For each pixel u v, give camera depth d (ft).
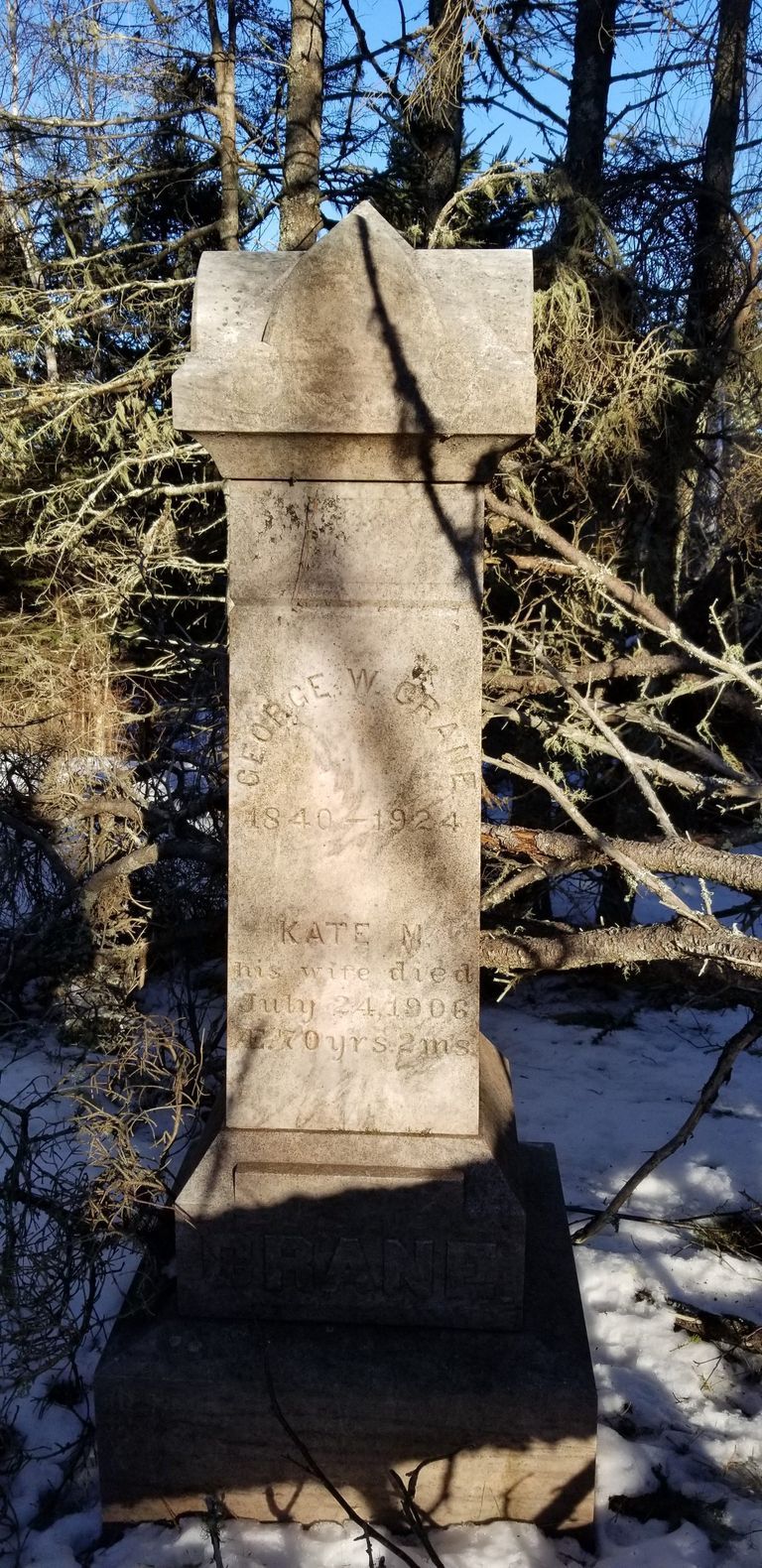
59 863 17.37
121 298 25.20
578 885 21.21
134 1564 7.77
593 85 20.88
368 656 7.89
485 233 24.89
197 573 23.06
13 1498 8.50
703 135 21.18
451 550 7.75
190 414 7.29
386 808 8.07
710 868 11.37
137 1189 9.45
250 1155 8.43
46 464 27.94
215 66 25.00
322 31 22.25
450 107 22.80
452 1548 7.89
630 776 17.85
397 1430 7.95
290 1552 7.86
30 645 23.82
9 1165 12.67
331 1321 8.50
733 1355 10.23
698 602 19.27
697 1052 18.06
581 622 18.02
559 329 18.24
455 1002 8.26
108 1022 16.21
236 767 8.06
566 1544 8.05
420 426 7.25
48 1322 9.09
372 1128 8.45
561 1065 17.37
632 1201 13.01
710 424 22.35
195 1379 7.95
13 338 25.76
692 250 20.47
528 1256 9.37
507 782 20.80
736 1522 8.30
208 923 17.57
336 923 8.23
